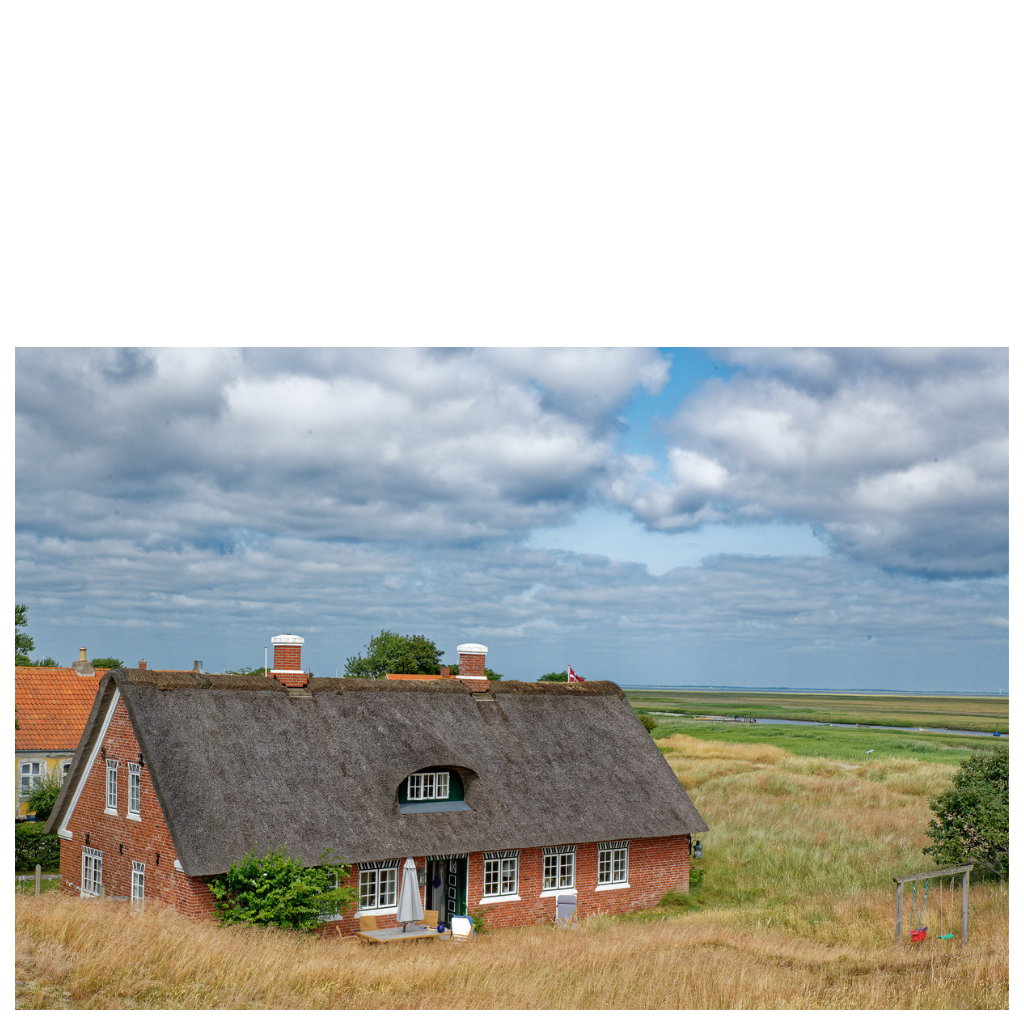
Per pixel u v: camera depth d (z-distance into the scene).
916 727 129.00
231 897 22.77
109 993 13.45
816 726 124.50
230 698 26.80
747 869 33.81
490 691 32.28
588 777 30.67
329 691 28.88
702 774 54.53
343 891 23.05
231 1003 13.61
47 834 28.78
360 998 14.59
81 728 44.69
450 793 28.34
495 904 26.97
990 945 19.41
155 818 23.98
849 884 30.88
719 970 17.38
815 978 16.89
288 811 24.56
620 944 21.03
